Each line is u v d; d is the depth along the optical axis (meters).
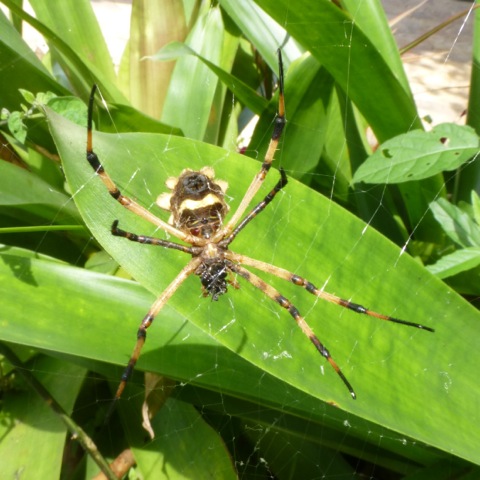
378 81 0.12
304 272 0.11
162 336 0.11
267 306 0.11
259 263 0.11
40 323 0.10
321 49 0.12
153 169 0.11
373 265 0.11
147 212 0.10
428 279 0.11
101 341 0.10
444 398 0.10
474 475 0.11
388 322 0.11
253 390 0.11
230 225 0.11
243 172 0.11
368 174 0.12
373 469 0.13
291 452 0.13
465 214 0.12
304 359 0.10
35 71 0.13
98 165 0.09
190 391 0.13
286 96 0.13
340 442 0.12
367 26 0.13
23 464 0.11
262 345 0.10
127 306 0.11
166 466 0.11
